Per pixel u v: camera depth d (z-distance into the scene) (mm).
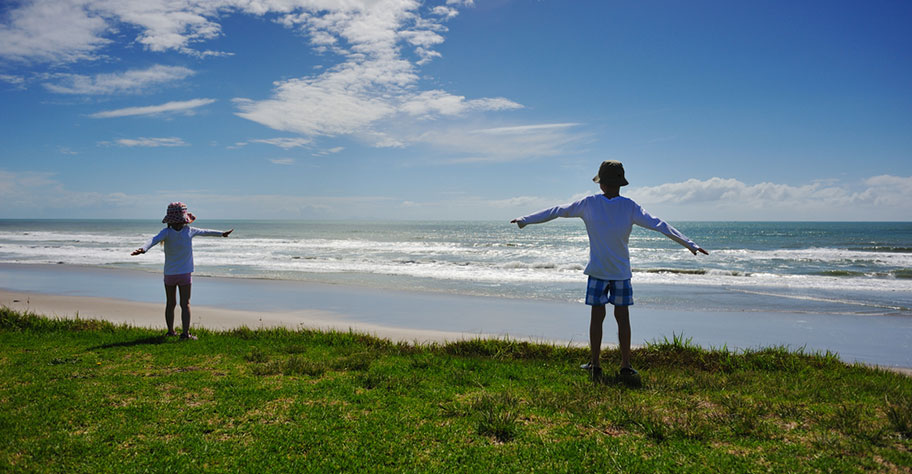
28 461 2902
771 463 2969
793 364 6191
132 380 4629
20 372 4883
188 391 4316
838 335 10266
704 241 56750
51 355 5754
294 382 4676
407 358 6160
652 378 5133
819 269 25672
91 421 3549
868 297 15961
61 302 13695
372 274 22094
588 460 3033
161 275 20609
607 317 11922
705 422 3613
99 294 15586
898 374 6012
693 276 21578
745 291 17078
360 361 5578
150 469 2850
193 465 2916
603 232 4895
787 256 34438
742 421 3592
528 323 11359
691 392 4648
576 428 3561
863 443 3209
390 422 3625
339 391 4359
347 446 3203
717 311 13094
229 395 4195
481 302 14391
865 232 88688
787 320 11859
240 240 53281
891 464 2930
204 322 10977
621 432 3516
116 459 2963
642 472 2885
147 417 3641
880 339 9906
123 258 28750
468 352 7000
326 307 13445
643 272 23172
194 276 20500
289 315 12234
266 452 3096
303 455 3080
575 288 17625
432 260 29625
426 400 4168
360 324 11141
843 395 4449
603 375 5105
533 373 5297
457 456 3086
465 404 4051
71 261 26922
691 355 6586
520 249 40562
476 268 24828
